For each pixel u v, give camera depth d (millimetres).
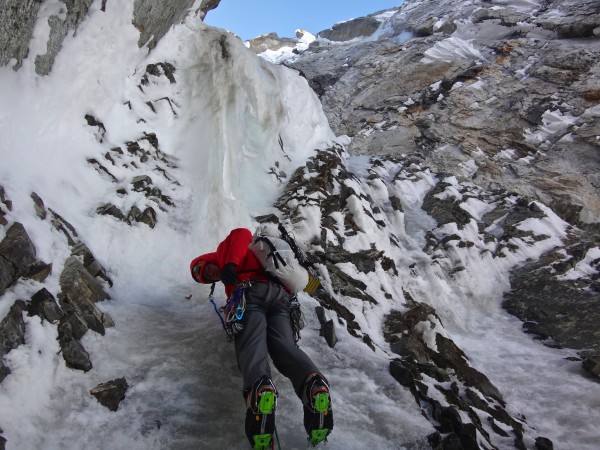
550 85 10117
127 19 5180
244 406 3080
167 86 5824
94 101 4902
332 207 6223
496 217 7684
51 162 4230
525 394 4797
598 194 8109
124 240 4250
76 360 3031
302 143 7297
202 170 5430
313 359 3617
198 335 3586
